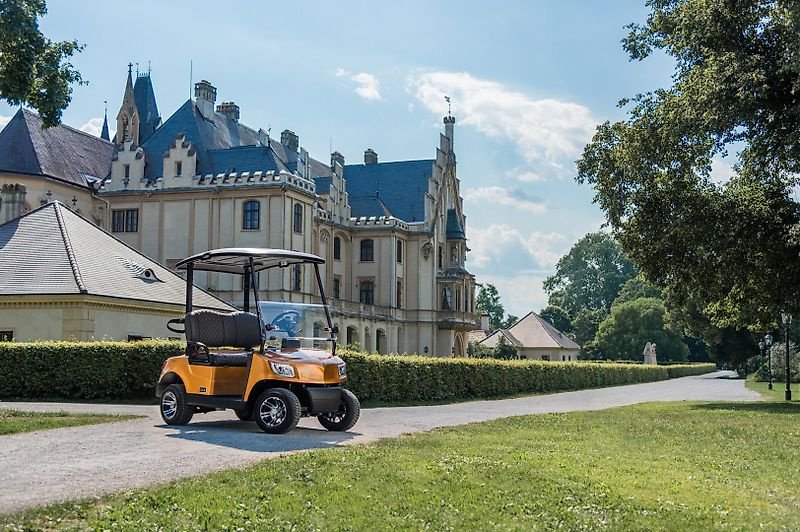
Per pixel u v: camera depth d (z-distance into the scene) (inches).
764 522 392.5
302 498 390.6
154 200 2183.8
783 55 1116.5
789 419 952.9
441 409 1047.0
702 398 1577.3
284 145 2982.3
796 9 954.1
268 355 634.2
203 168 2198.6
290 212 2128.4
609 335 4547.2
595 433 733.3
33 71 826.8
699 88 1129.4
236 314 693.3
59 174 2207.2
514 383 1614.2
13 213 1540.4
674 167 1250.6
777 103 1135.0
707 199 1245.1
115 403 924.6
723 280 1312.7
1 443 543.8
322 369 634.2
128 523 335.9
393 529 349.7
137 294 1256.8
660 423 865.5
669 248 1296.8
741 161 1381.6
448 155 3154.5
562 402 1334.9
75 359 964.6
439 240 3036.4
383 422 784.3
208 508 363.9
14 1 798.5
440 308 2997.0
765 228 1226.6
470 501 401.7
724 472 533.0
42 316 1154.0
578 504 408.2
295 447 546.6
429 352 2910.9
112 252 1357.0
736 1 1160.8
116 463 466.3
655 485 463.5
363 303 2664.9
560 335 4067.4
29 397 963.3
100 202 2272.4
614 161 1316.4
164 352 970.1
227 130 2493.8
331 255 2674.7
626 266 6122.1
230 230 2122.3
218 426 676.1
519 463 509.0
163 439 573.0
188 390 665.0
